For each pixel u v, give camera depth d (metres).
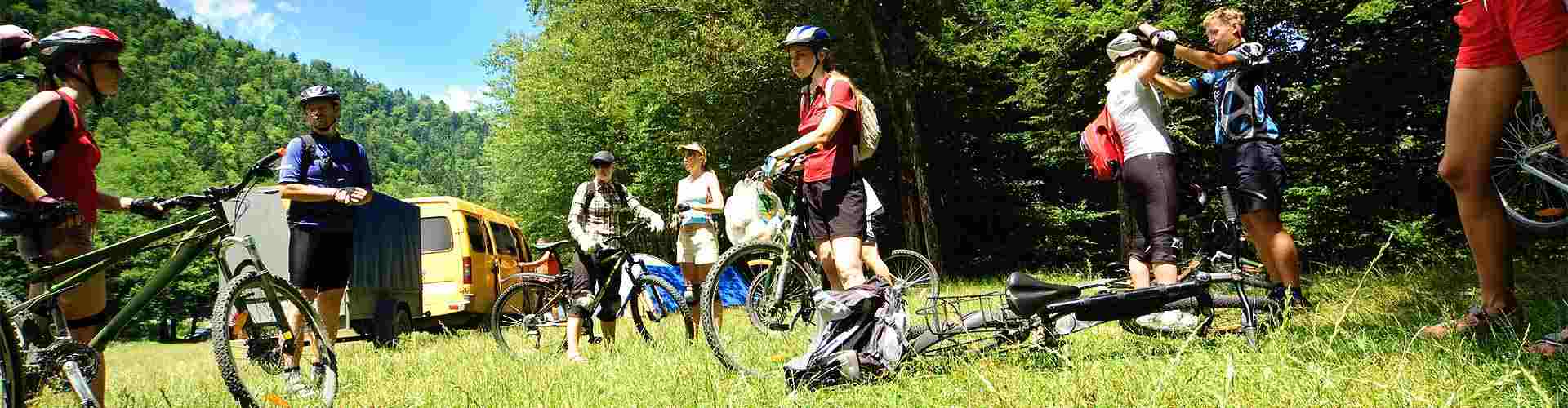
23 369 2.92
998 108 19.59
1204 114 13.31
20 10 115.62
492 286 13.07
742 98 20.14
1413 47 11.74
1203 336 3.79
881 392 3.27
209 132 153.50
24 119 3.12
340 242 5.79
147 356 14.38
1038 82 15.59
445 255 11.96
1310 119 13.03
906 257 7.18
